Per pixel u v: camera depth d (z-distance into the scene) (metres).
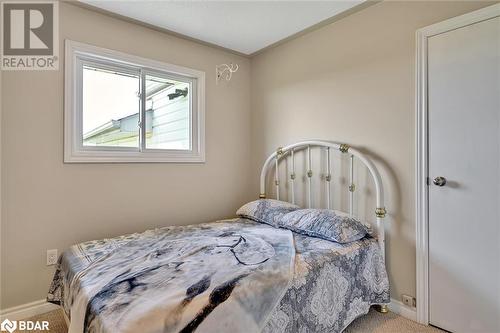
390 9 1.92
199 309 1.02
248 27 2.34
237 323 1.07
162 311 0.97
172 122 2.60
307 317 1.34
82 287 1.18
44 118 1.90
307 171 2.48
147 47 2.34
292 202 2.62
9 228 1.80
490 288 1.50
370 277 1.77
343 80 2.20
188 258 1.43
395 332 1.67
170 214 2.50
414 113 1.79
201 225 2.24
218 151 2.83
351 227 1.82
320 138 2.38
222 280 1.18
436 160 1.71
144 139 2.39
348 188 2.17
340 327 1.51
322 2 1.97
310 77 2.45
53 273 1.94
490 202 1.51
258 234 1.92
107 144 2.24
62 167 1.97
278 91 2.76
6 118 1.78
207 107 2.74
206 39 2.57
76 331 1.08
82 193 2.05
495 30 1.48
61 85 1.96
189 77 2.66
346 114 2.18
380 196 1.89
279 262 1.40
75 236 2.03
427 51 1.74
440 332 1.66
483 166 1.53
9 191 1.79
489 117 1.51
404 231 1.85
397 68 1.88
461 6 1.61
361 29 2.08
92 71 2.17
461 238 1.61
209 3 1.97
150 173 2.38
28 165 1.85
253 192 3.08
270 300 1.19
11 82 1.79
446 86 1.66
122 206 2.23
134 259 1.44
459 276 1.61
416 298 1.78
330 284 1.49
